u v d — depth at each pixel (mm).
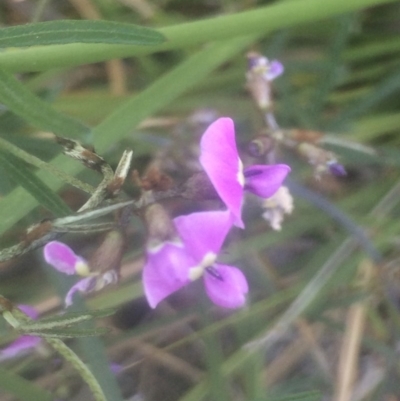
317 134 141
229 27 134
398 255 170
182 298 170
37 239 101
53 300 160
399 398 172
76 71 184
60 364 145
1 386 138
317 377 169
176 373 168
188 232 106
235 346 166
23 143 146
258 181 112
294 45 192
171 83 141
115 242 110
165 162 151
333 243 170
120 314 170
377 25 192
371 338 170
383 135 189
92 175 147
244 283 111
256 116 161
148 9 178
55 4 179
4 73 114
